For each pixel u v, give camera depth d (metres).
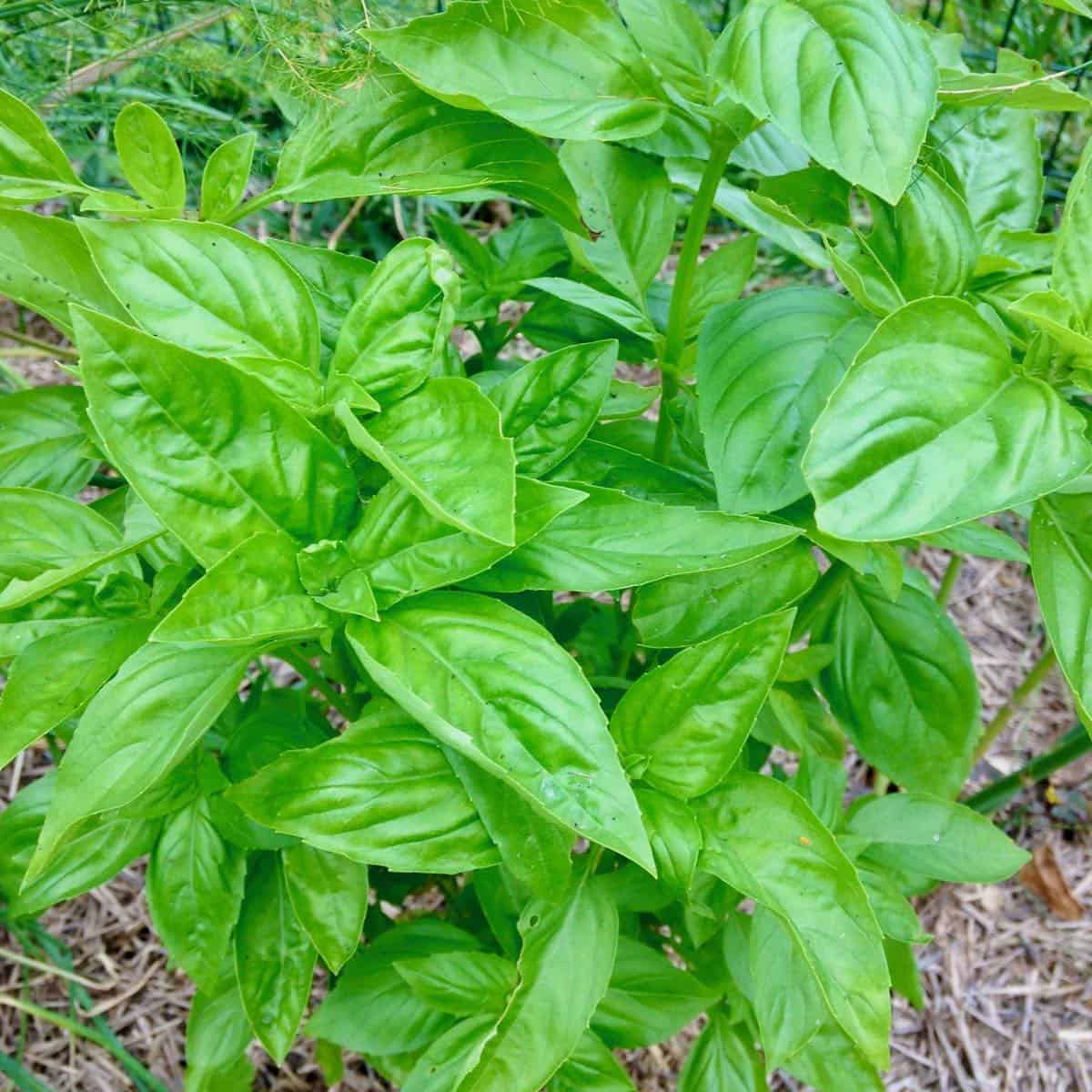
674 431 0.46
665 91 0.39
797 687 0.51
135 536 0.38
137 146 0.38
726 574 0.40
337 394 0.34
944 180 0.39
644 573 0.34
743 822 0.35
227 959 0.48
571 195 0.41
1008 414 0.33
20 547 0.37
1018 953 0.70
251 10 0.42
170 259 0.34
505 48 0.38
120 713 0.33
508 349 0.92
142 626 0.37
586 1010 0.36
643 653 0.52
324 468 0.34
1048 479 0.32
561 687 0.31
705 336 0.38
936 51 0.43
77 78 0.57
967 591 0.86
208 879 0.41
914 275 0.38
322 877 0.41
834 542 0.39
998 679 0.81
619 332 0.46
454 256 0.46
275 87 0.42
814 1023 0.40
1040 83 0.38
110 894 0.68
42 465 0.42
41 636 0.37
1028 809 0.75
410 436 0.33
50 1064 0.61
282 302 0.35
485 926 0.53
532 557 0.35
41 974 0.64
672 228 0.45
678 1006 0.44
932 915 0.72
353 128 0.40
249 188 0.79
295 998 0.42
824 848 0.34
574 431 0.37
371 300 0.35
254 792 0.34
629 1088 0.42
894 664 0.48
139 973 0.65
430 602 0.33
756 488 0.36
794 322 0.37
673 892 0.35
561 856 0.35
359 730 0.35
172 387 0.31
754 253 0.47
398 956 0.45
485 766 0.30
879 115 0.33
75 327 0.30
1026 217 0.42
